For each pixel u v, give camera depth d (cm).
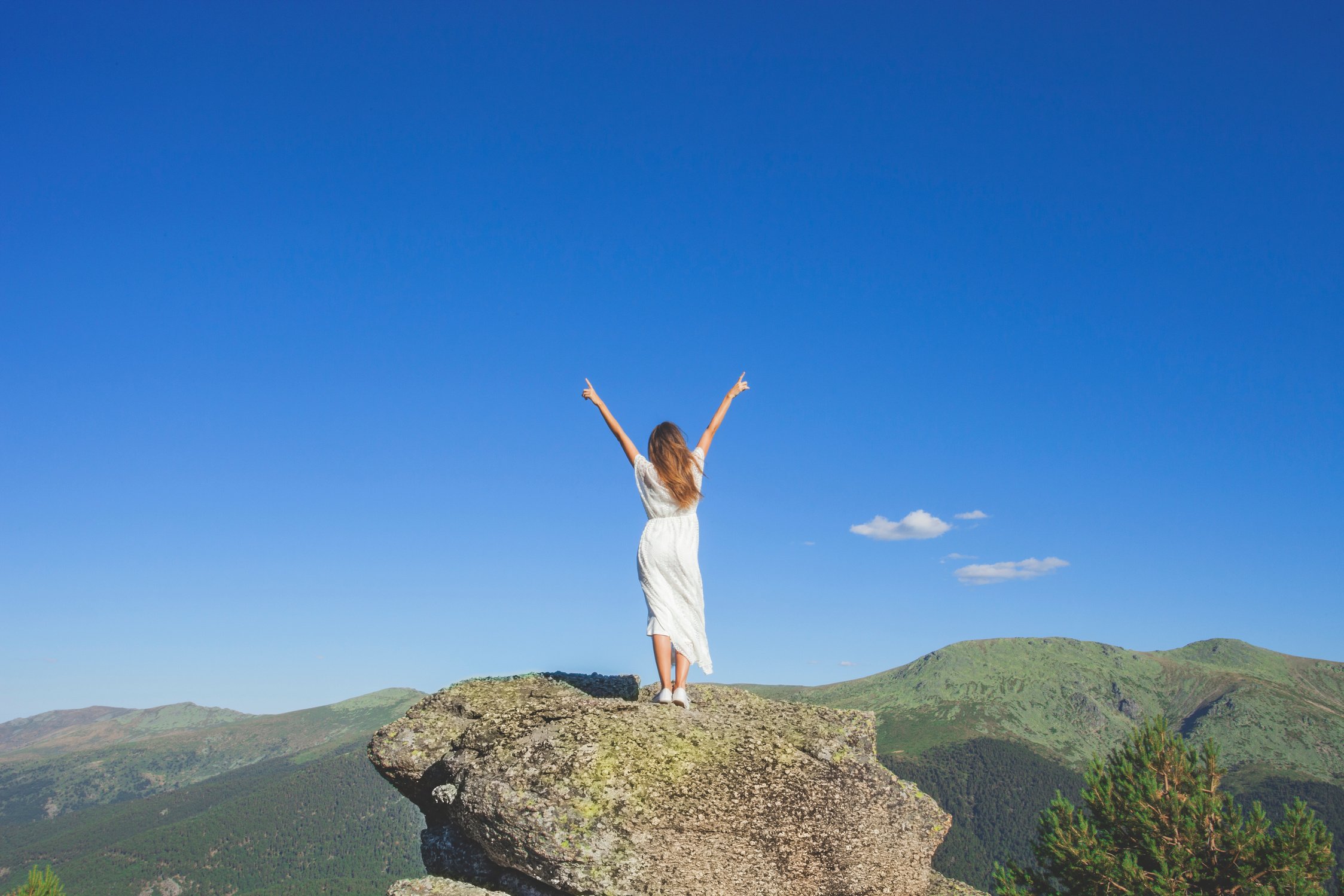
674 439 1045
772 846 937
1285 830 1798
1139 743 2138
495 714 1096
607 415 1091
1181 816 1917
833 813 974
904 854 1034
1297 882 1723
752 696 1191
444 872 1041
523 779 899
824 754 1005
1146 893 1817
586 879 877
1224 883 1833
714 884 907
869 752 1056
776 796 941
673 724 991
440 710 1180
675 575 1045
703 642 1059
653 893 886
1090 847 1934
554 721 996
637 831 878
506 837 901
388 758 1112
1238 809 1923
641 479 1062
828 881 977
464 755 1011
